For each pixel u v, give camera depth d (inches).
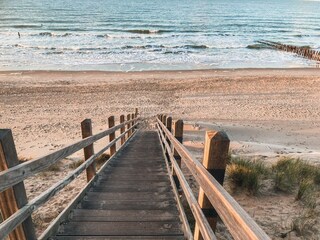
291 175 209.8
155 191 153.2
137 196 144.1
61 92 844.6
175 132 163.9
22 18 2805.1
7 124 589.9
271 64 1311.5
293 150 422.0
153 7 4628.4
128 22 2694.4
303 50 1566.2
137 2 5757.9
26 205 74.5
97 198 141.2
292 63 1344.7
